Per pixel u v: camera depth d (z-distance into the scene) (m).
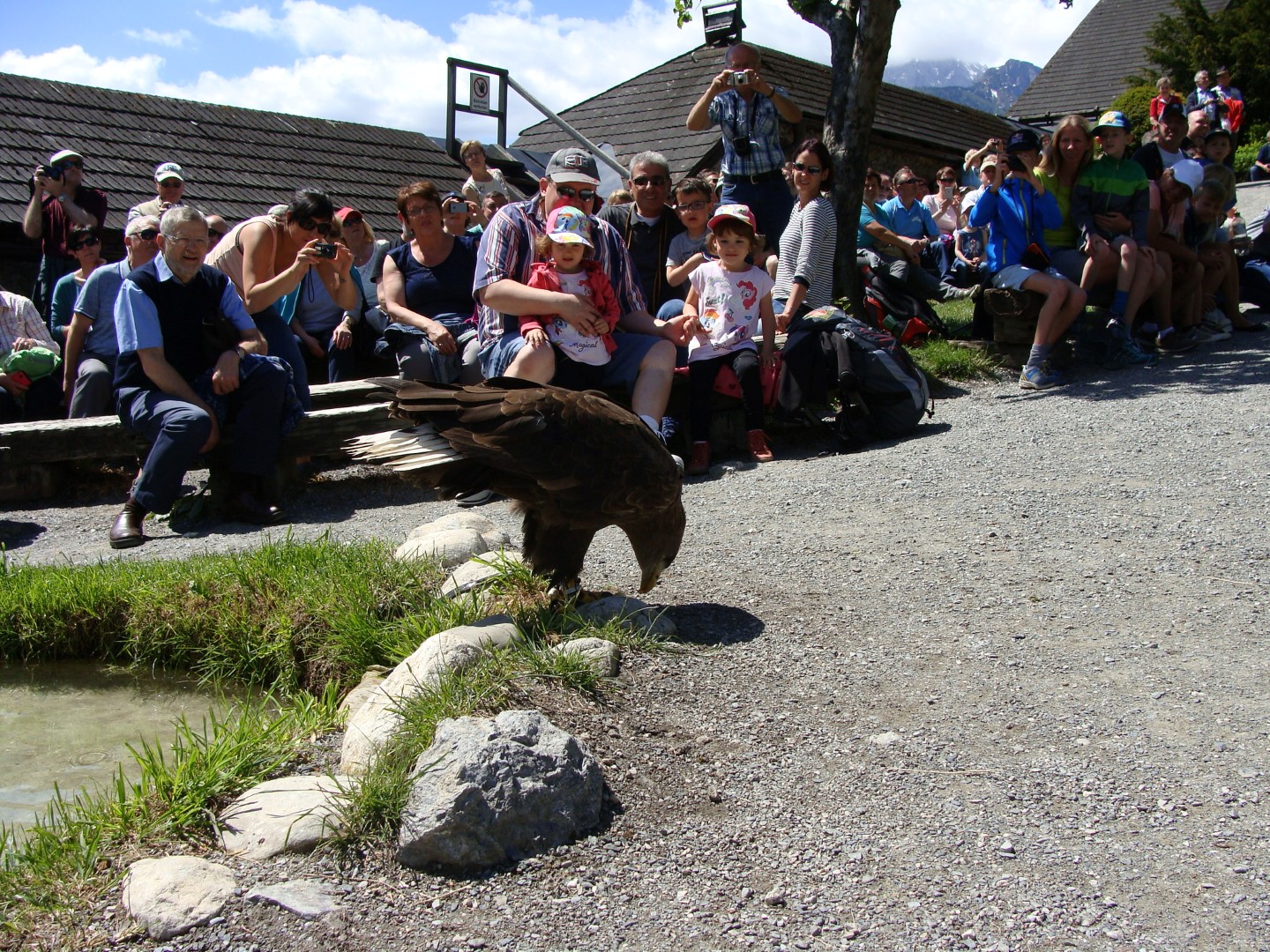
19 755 4.08
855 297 10.87
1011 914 2.78
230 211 15.38
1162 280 10.34
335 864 2.99
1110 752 3.56
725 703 3.94
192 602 5.13
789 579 5.24
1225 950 2.62
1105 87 44.03
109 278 8.41
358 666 4.56
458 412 4.21
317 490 7.77
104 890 2.87
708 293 7.89
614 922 2.79
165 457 6.69
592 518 4.31
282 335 7.81
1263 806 3.21
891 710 3.90
